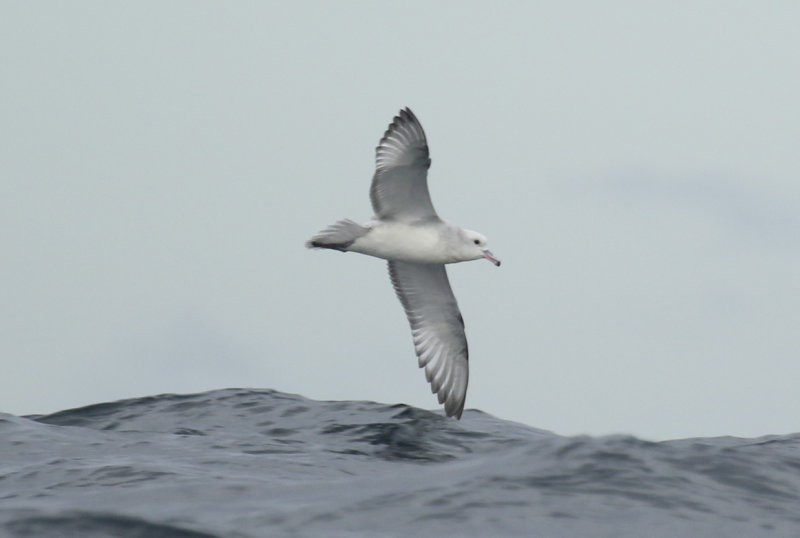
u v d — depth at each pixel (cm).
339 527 1180
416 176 1831
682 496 1280
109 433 1866
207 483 1401
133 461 1561
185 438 1811
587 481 1310
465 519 1199
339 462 1619
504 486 1294
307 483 1405
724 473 1358
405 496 1277
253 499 1316
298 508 1254
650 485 1302
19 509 1187
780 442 1748
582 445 1423
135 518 1156
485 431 1911
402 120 1769
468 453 1753
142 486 1396
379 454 1712
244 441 1786
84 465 1537
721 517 1233
